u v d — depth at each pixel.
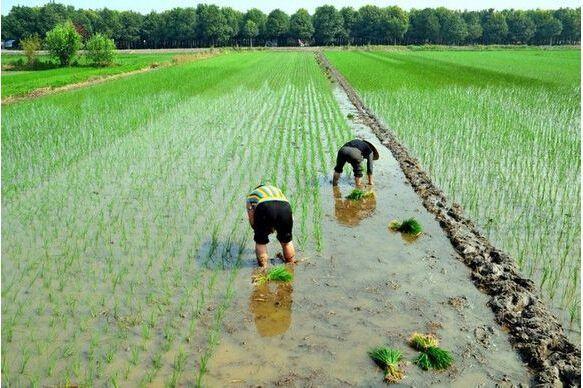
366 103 23.02
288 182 11.25
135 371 5.12
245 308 6.27
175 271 7.18
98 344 5.54
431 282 6.95
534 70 40.75
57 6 119.69
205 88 28.11
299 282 6.91
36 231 8.47
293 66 48.19
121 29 120.31
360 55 72.69
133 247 7.93
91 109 20.16
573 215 9.27
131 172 11.77
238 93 26.17
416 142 15.08
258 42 137.25
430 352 5.30
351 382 5.00
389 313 6.18
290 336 5.71
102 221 8.91
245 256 7.69
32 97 25.69
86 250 7.80
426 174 11.86
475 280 7.00
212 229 8.65
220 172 11.88
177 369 5.15
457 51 93.12
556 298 6.54
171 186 10.87
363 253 7.80
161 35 125.12
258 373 5.11
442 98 23.20
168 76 36.12
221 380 5.00
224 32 124.50
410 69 42.53
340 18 132.12
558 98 22.66
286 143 14.86
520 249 7.95
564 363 5.21
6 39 111.81
